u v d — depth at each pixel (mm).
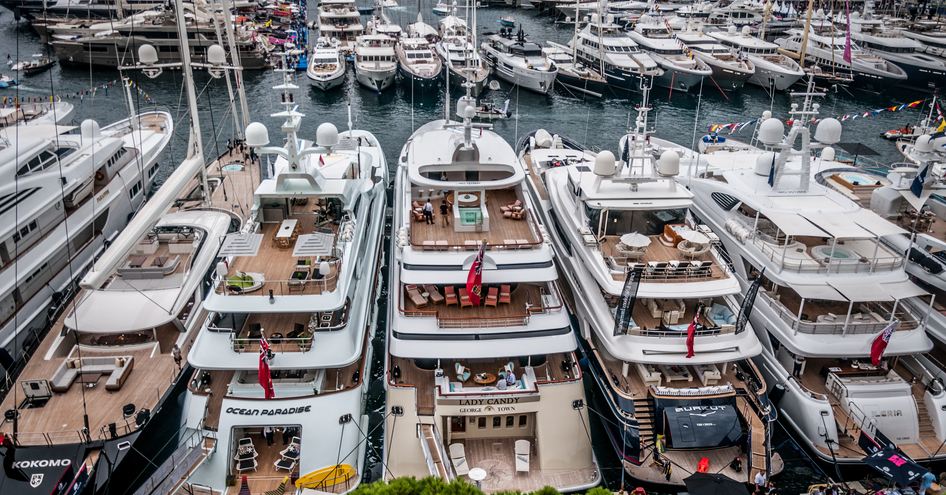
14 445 21156
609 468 24281
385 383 24734
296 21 104500
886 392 24703
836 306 27984
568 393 23641
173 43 77750
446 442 23719
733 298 27297
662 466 23031
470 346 24156
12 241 27938
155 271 27891
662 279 25609
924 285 29109
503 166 29891
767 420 23344
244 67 78688
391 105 69062
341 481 21453
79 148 34000
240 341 23328
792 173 30156
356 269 26938
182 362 25188
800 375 26078
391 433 23156
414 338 24281
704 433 22812
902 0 107312
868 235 25328
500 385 23516
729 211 31109
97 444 21422
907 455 23375
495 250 26016
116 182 35906
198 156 32688
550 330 24594
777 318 26672
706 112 67938
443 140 32250
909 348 25344
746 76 73562
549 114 66000
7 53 81250
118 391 23562
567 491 22516
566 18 115750
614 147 56281
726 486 20203
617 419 23766
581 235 28312
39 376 24172
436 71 73000
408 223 28156
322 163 32031
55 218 30781
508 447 24328
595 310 26766
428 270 25484
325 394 22766
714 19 103750
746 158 35219
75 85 69812
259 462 22500
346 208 27703
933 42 79625
